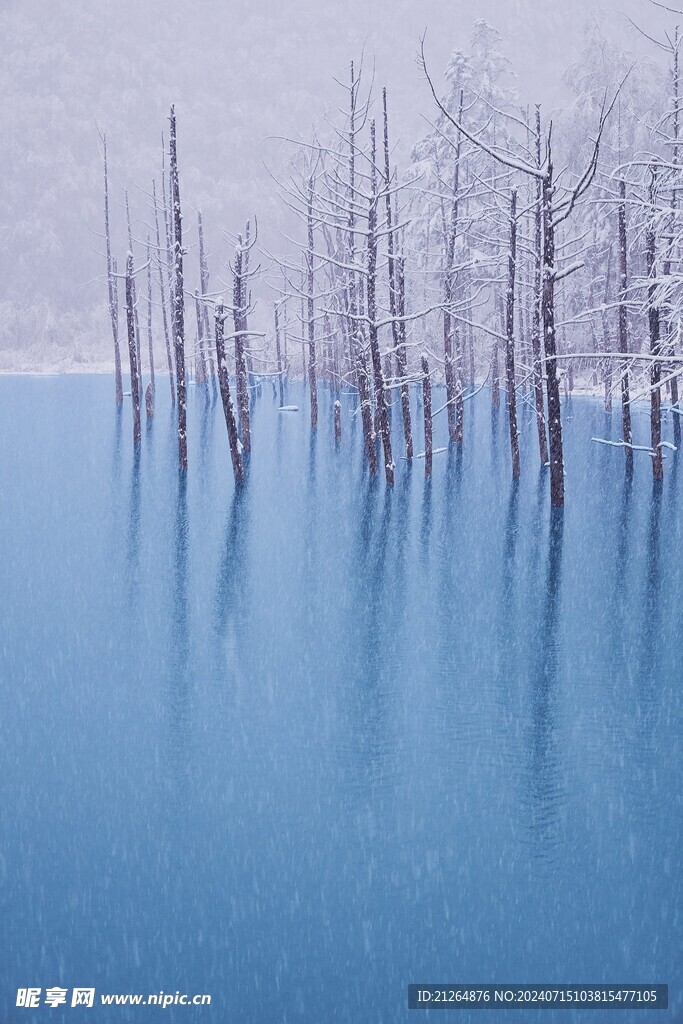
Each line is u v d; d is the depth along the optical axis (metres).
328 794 9.92
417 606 16.56
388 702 12.34
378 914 8.08
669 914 8.02
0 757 10.76
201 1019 7.00
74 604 16.73
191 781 10.22
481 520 23.39
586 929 7.89
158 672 13.47
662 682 12.96
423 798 9.81
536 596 17.08
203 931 7.89
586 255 49.88
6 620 15.84
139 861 8.76
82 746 11.10
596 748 10.94
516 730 11.41
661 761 10.59
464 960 7.54
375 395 27.75
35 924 7.98
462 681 13.05
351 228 27.23
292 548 20.81
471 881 8.43
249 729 11.52
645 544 20.83
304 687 12.88
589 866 8.66
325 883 8.46
